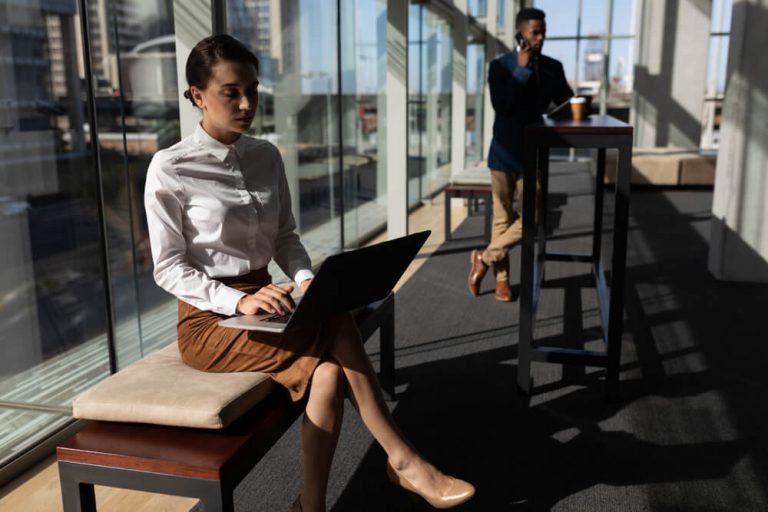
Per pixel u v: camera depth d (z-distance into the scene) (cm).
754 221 473
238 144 195
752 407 284
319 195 522
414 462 193
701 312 413
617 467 237
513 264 541
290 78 457
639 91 1182
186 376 183
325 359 186
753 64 450
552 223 709
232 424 171
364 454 249
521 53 404
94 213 258
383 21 644
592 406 287
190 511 216
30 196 229
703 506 213
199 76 180
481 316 411
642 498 218
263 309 183
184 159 188
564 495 220
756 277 479
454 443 255
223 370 187
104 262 265
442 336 376
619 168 268
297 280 214
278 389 188
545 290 464
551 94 422
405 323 399
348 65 564
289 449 255
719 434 260
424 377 319
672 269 521
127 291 279
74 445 161
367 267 181
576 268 523
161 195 185
